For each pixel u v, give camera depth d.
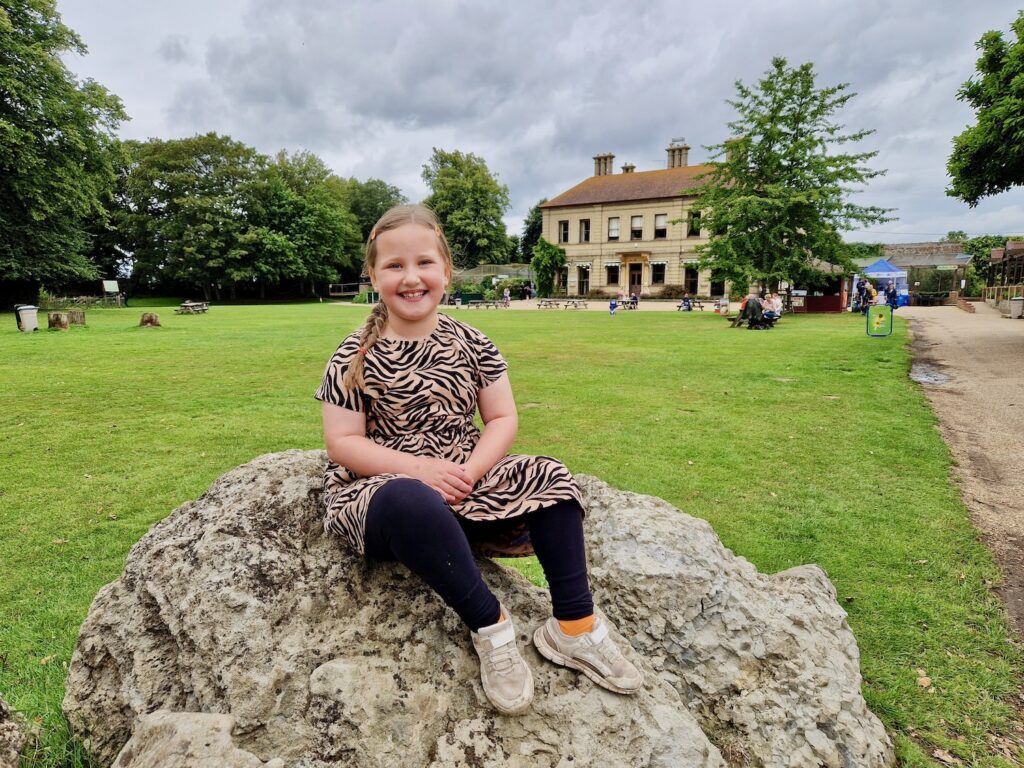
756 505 4.71
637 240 48.56
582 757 1.48
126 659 1.76
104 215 34.25
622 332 19.70
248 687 1.54
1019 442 6.34
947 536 4.15
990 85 11.86
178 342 16.27
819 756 1.92
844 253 27.16
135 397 8.76
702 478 5.30
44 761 2.00
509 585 1.88
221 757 1.34
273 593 1.72
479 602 1.53
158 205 54.22
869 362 11.75
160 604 1.76
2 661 2.84
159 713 1.48
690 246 46.44
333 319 26.83
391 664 1.62
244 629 1.63
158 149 52.97
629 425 7.14
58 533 4.26
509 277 55.66
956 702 2.62
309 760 1.46
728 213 26.34
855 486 5.10
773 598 2.32
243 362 12.42
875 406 8.05
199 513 2.00
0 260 30.05
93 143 31.78
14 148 27.11
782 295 31.66
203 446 6.30
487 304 42.09
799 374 10.62
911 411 7.72
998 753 2.35
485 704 1.55
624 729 1.53
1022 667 2.85
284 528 1.91
